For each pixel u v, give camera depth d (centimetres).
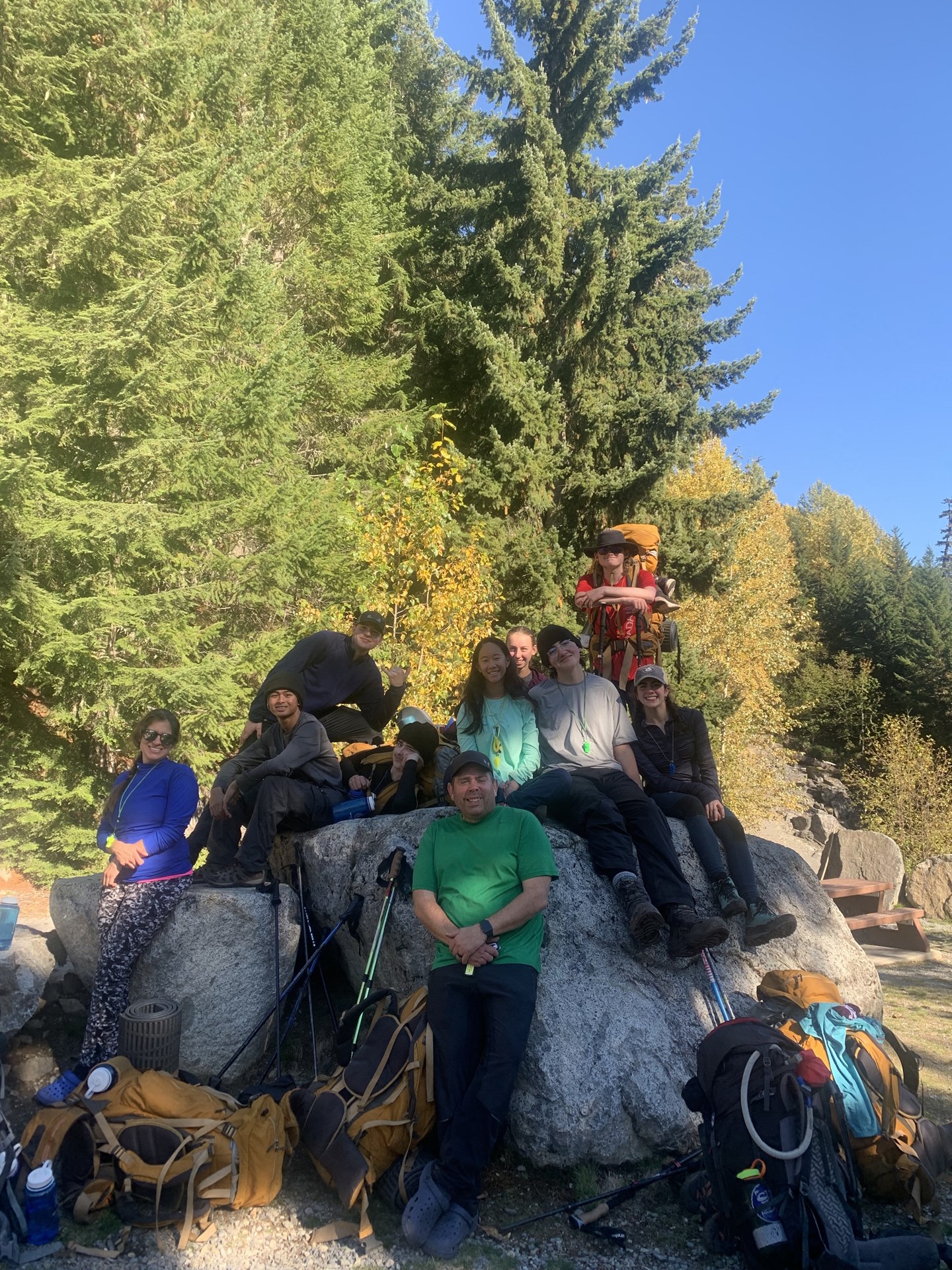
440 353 1823
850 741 3778
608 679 603
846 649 4134
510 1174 385
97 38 1043
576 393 1809
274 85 1378
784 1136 301
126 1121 353
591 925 434
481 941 370
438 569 1212
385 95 1903
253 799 530
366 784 559
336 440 1469
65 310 984
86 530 901
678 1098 396
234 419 1038
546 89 1816
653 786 515
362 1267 321
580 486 1752
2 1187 326
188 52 1073
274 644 1075
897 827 2622
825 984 402
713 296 2028
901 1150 363
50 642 884
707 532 1820
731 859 486
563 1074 381
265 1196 354
